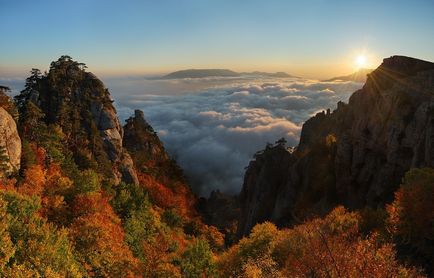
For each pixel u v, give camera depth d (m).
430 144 52.91
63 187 50.88
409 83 66.56
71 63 107.31
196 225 98.12
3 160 48.81
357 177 72.06
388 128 64.88
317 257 15.28
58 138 77.06
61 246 25.89
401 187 37.53
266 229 45.88
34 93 94.06
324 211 74.06
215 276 42.97
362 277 14.11
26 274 20.41
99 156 93.12
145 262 37.16
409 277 17.83
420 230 31.58
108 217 47.81
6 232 22.44
